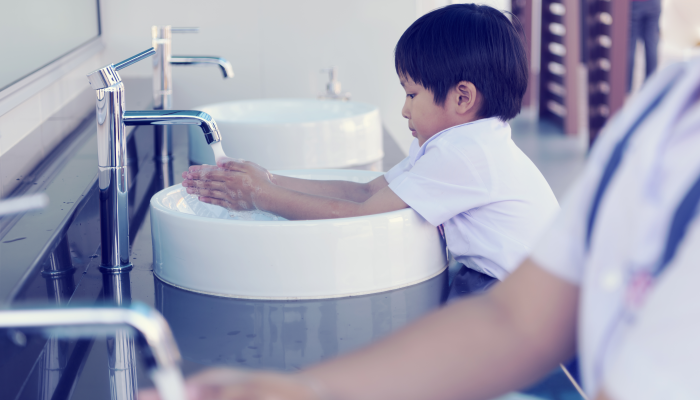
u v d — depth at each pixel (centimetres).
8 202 38
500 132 98
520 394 67
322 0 208
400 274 89
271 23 209
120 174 89
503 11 105
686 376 30
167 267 89
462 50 96
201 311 80
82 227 93
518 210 95
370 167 155
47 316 34
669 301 30
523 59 100
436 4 254
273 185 97
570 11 470
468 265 99
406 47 99
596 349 34
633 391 31
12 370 61
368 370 43
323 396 39
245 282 84
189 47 208
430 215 91
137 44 206
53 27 149
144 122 89
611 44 416
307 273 84
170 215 87
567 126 486
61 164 108
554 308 42
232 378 37
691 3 525
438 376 43
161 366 33
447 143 94
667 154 32
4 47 117
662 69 36
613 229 34
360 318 78
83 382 62
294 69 212
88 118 144
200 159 155
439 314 46
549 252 42
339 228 83
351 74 215
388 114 219
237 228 83
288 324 76
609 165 37
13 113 121
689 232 30
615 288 33
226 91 212
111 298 83
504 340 44
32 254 69
